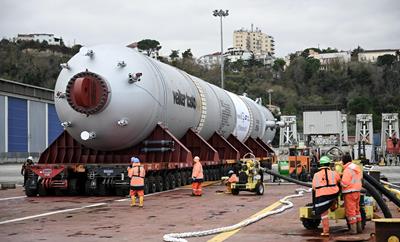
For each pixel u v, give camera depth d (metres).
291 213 17.64
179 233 13.26
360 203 13.96
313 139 41.53
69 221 15.95
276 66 178.12
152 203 21.12
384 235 10.08
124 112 23.59
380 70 163.50
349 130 124.19
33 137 67.25
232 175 25.27
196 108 31.30
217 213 17.77
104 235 13.30
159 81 25.47
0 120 60.97
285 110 137.12
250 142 46.44
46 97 70.00
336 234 13.15
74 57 24.42
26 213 18.08
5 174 47.66
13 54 150.25
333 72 166.12
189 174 31.25
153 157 25.80
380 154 72.12
